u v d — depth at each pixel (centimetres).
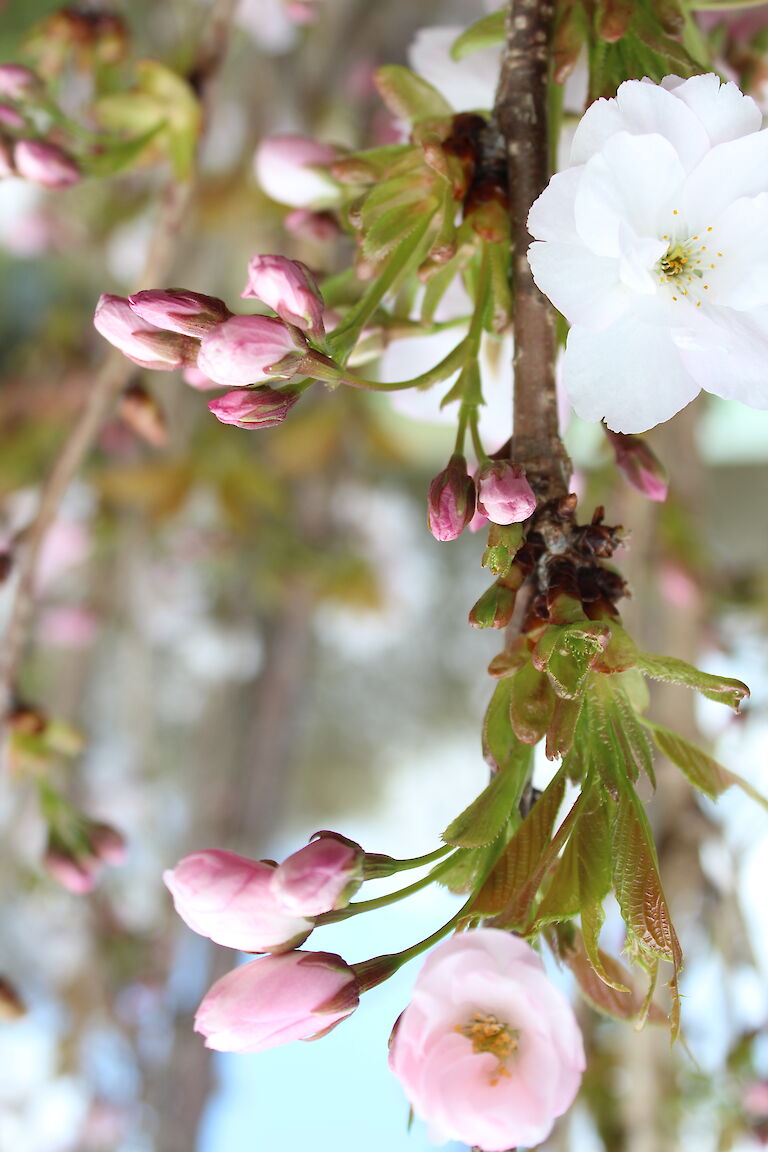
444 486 44
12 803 95
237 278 99
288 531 108
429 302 47
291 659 109
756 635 79
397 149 48
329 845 43
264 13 91
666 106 43
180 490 100
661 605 75
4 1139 103
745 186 43
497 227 45
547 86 45
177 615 121
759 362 43
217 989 43
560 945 43
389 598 125
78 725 110
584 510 67
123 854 58
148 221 106
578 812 43
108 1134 103
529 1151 45
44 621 107
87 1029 100
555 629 43
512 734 44
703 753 44
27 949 111
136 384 55
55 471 55
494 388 49
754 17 51
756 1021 64
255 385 44
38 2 111
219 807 108
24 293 143
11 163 53
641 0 45
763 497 123
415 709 159
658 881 42
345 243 80
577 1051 41
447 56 49
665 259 43
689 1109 64
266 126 93
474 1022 42
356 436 109
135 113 54
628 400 43
